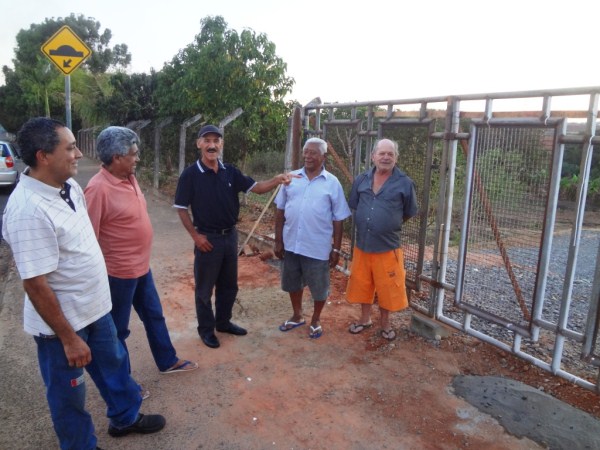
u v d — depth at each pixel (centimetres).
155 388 342
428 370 369
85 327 247
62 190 226
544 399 325
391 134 463
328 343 416
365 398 332
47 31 4694
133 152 295
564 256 788
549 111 318
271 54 1032
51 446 281
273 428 298
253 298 527
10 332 437
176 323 457
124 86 1503
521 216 348
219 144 373
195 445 282
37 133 209
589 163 299
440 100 396
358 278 419
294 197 408
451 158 391
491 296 411
